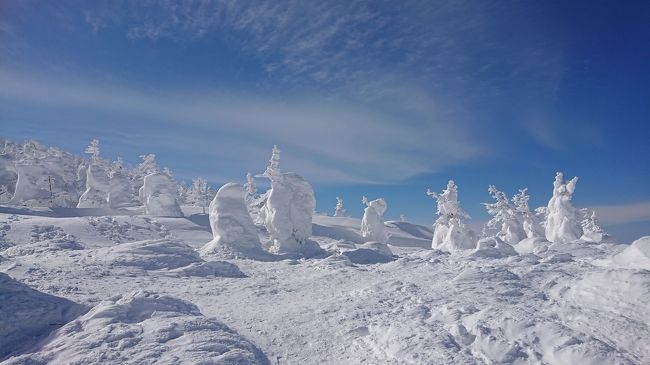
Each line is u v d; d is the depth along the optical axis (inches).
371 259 1171.3
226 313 532.1
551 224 1633.9
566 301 494.6
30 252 910.4
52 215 2084.2
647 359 339.3
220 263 847.1
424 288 628.4
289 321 495.5
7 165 2728.8
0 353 360.8
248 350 370.3
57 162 2596.0
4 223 1486.2
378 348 406.6
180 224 1964.8
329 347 422.3
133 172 3144.7
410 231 3383.4
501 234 1841.8
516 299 530.3
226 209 1262.3
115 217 1777.8
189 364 320.2
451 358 363.3
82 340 354.9
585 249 1066.1
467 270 674.8
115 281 660.7
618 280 454.3
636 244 619.8
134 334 367.6
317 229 2615.7
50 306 430.3
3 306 401.4
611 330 387.5
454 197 1594.5
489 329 403.5
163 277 741.3
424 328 430.3
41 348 355.3
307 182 1427.2
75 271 687.7
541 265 731.4
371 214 2190.0
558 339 366.9
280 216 1355.8
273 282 753.0
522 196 1868.8
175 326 385.4
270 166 1397.6
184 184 3868.1
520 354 363.9
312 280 769.6
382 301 567.2
